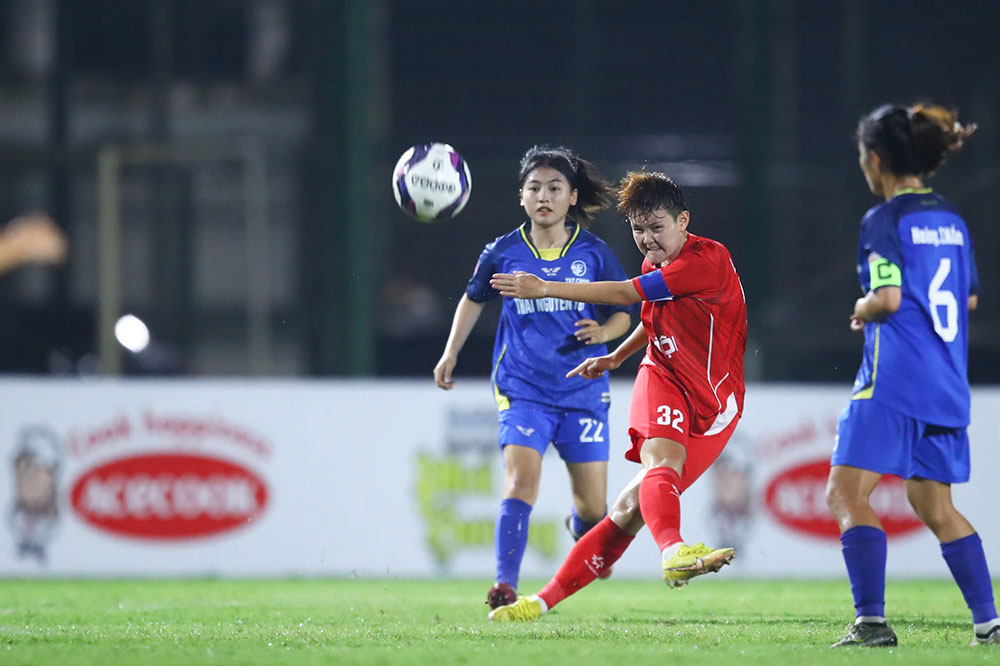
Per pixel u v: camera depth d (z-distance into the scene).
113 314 50.16
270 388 34.38
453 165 19.47
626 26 62.03
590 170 20.44
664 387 16.02
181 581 32.31
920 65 61.16
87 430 33.75
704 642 14.81
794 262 58.38
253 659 12.75
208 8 67.19
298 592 27.55
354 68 50.59
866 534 14.27
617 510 17.08
